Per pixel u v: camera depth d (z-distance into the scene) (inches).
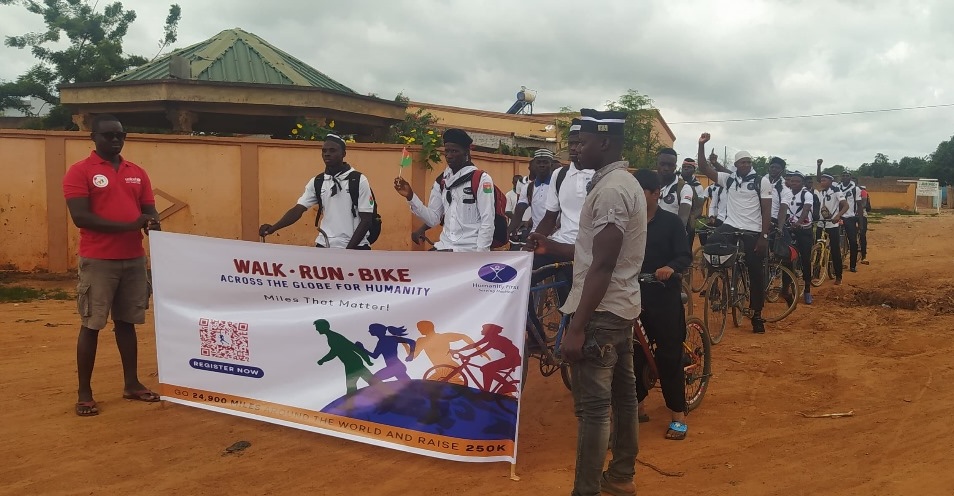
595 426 138.3
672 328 188.7
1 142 439.5
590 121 140.2
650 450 186.4
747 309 343.6
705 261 316.5
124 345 213.0
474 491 157.5
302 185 482.9
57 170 445.1
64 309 350.3
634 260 139.8
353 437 181.6
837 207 538.0
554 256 201.2
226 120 603.8
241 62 584.1
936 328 335.0
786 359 284.2
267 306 193.0
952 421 205.3
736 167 342.0
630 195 134.6
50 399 213.3
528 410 218.1
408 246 510.0
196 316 201.6
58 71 1162.6
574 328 132.6
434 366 174.2
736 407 223.3
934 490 159.5
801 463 177.2
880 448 186.5
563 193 215.5
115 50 1173.7
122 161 207.9
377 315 179.6
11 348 272.1
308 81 581.6
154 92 482.3
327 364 186.2
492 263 169.6
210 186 469.4
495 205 229.8
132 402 211.8
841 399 229.9
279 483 160.2
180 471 165.5
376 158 501.0
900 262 666.2
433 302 174.4
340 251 181.2
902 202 2123.5
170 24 1264.8
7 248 446.0
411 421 176.1
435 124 911.7
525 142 1061.8
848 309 398.6
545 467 172.1
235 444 181.6
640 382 195.2
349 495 154.8
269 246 188.7
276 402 192.2
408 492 156.7
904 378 251.4
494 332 168.9
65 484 157.5
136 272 209.3
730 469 173.3
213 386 201.0
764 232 329.4
